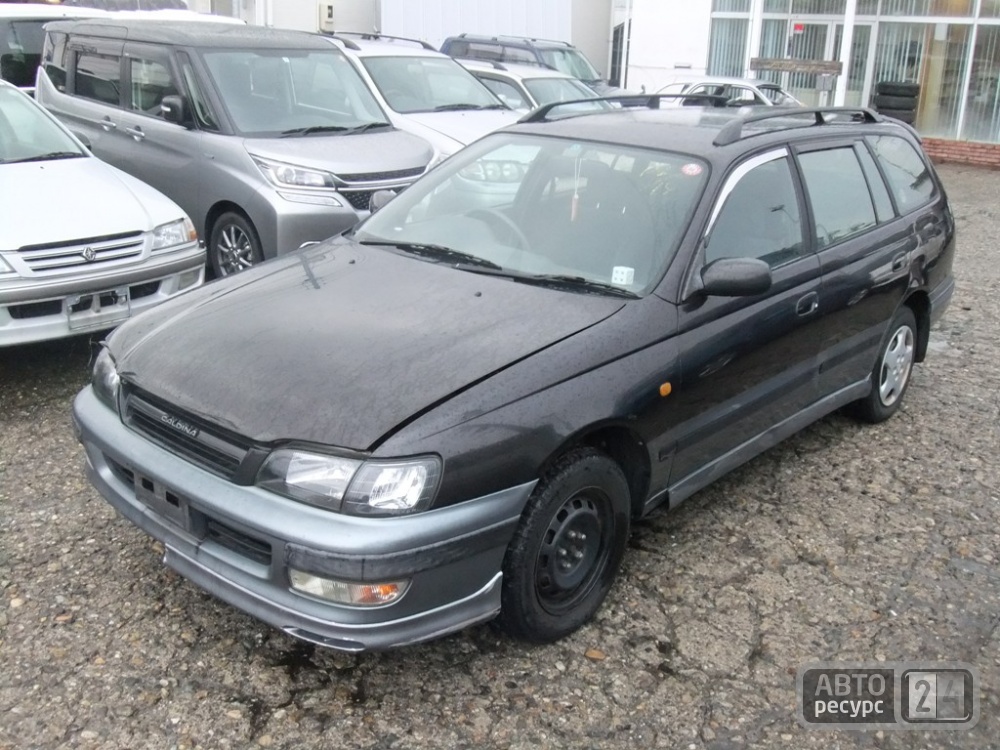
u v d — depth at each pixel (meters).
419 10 15.85
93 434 3.40
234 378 3.12
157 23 8.27
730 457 4.08
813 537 4.19
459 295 3.60
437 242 4.10
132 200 5.68
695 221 3.79
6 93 6.47
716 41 17.98
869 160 5.01
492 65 12.11
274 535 2.83
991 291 8.43
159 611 3.46
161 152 7.38
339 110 7.74
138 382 3.28
